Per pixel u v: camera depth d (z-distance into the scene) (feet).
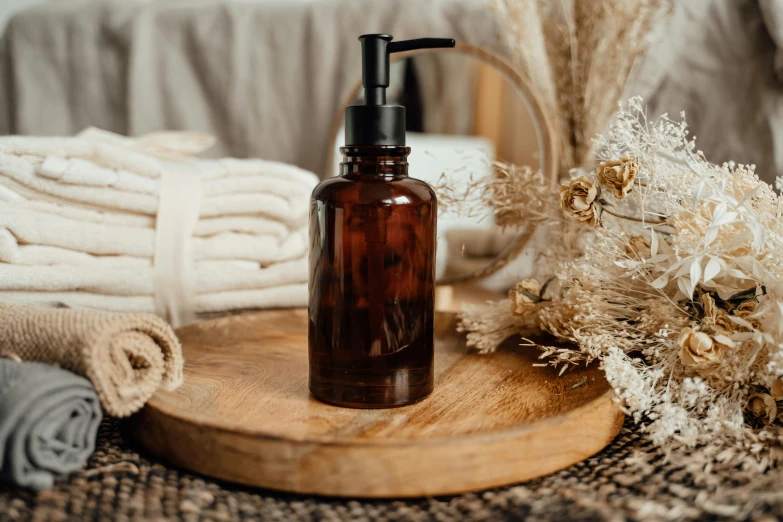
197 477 1.49
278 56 3.19
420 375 1.71
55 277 2.11
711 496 1.37
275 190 2.42
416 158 2.89
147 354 1.60
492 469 1.41
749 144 2.66
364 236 1.62
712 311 1.75
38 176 2.12
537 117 2.69
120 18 3.21
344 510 1.37
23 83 3.22
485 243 2.80
